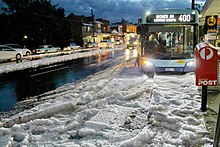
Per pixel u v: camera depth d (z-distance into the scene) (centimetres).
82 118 625
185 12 1212
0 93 1048
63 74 1580
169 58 1218
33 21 4381
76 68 1889
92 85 1095
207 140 451
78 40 6462
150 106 635
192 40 1226
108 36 8175
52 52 4050
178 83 980
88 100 805
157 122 544
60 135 517
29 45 4469
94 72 1631
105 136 496
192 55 1221
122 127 546
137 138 459
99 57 2973
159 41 1244
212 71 579
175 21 1216
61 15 5238
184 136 462
